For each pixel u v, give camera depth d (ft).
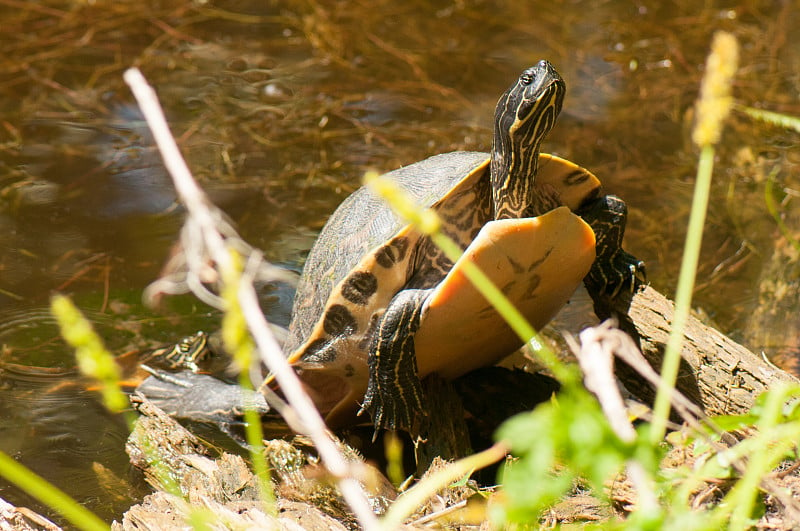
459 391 25.20
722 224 35.40
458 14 59.93
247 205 37.11
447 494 18.84
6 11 57.88
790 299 29.32
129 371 27.17
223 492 20.06
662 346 22.18
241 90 48.73
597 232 23.38
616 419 8.61
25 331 28.63
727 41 9.33
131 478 21.58
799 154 41.52
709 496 15.60
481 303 20.47
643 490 8.17
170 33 55.93
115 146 42.24
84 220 35.68
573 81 49.88
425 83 49.83
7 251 33.27
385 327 20.81
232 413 25.29
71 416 24.32
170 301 30.86
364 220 23.40
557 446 7.97
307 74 50.88
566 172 23.45
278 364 8.66
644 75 50.49
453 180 22.17
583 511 17.26
